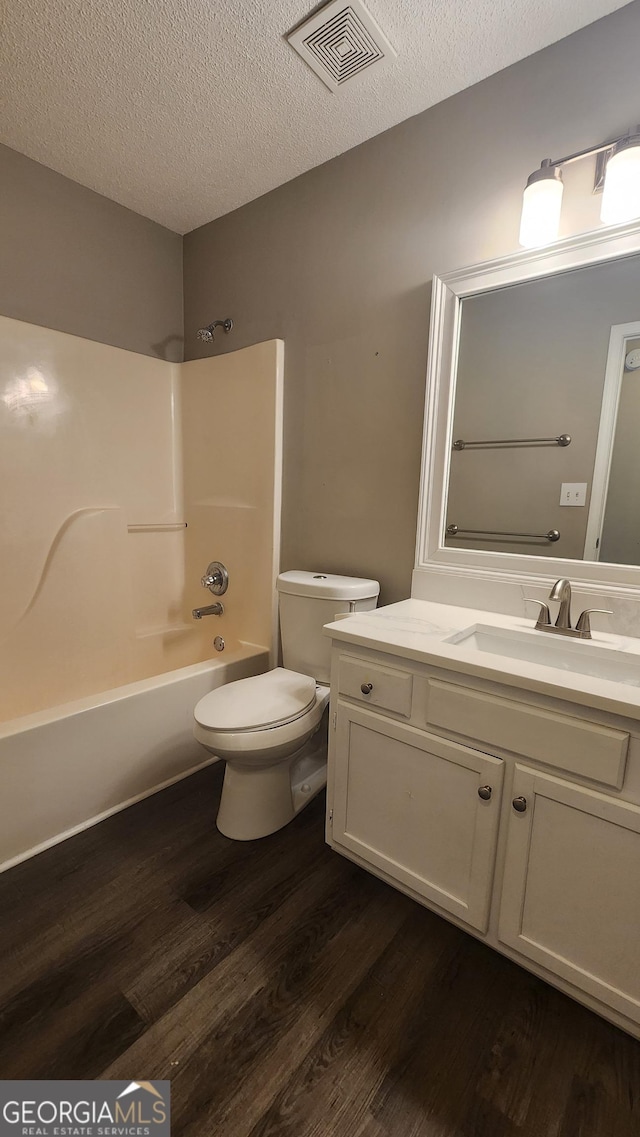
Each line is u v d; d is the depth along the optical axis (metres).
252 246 2.16
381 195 1.73
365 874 1.46
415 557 1.72
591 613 1.38
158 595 2.50
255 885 1.41
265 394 2.10
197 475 2.45
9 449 1.89
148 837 1.59
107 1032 1.01
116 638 2.24
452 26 1.31
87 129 1.73
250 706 1.54
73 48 1.40
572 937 1.00
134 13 1.29
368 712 1.29
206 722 1.46
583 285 1.36
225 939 1.23
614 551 1.36
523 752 1.02
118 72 1.48
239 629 2.32
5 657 1.91
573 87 1.33
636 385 1.31
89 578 2.13
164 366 2.41
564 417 1.42
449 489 1.64
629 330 1.30
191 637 2.51
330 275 1.89
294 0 1.25
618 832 0.92
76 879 1.41
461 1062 0.98
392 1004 1.09
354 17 1.29
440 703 1.14
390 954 1.21
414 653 1.16
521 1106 0.91
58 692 2.06
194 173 1.97
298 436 2.06
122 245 2.24
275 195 2.05
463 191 1.54
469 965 1.18
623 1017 0.96
